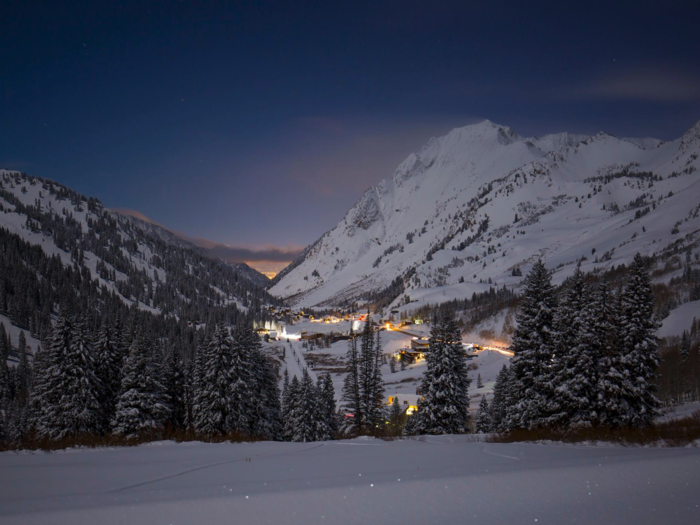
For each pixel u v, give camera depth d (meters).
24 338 123.25
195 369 49.00
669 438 19.25
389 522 6.82
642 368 30.28
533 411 34.34
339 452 18.22
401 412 69.69
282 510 7.50
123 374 46.41
